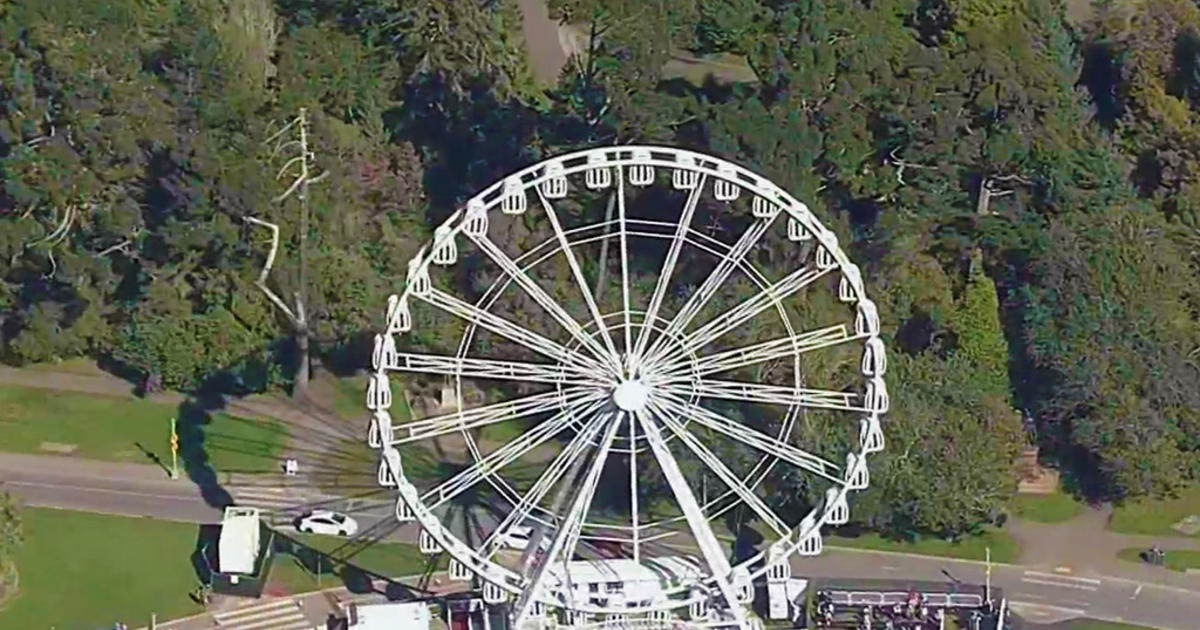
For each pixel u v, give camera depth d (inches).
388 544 6496.1
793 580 6264.8
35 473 6781.5
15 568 6259.8
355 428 7111.2
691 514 5634.8
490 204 5634.8
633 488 5782.5
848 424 6569.9
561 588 5718.5
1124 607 6318.9
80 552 6382.9
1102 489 6904.5
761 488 6574.8
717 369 5644.7
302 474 6845.5
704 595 5797.2
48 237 7081.7
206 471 6840.6
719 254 6486.2
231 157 7086.6
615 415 5580.7
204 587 6225.4
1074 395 6865.2
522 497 6171.3
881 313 7130.9
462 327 7224.4
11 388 7209.6
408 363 5807.1
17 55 7071.9
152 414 7116.1
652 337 6983.3
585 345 5743.1
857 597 6131.9
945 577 6432.1
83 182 6968.5
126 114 7012.8
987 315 7116.1
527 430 7130.9
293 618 6127.0
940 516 6491.1
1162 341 6993.1
